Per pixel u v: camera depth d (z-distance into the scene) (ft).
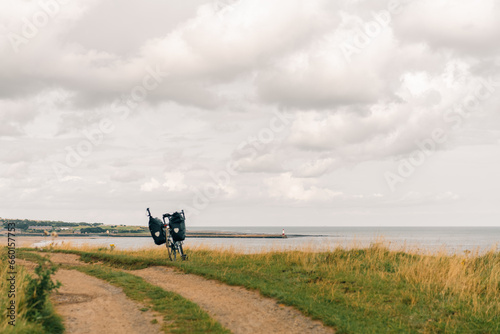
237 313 32.63
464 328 30.04
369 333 28.09
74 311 31.63
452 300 36.73
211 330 27.50
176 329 27.50
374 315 32.96
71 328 27.43
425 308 34.81
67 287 41.16
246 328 28.89
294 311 33.37
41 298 29.55
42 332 24.94
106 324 28.66
